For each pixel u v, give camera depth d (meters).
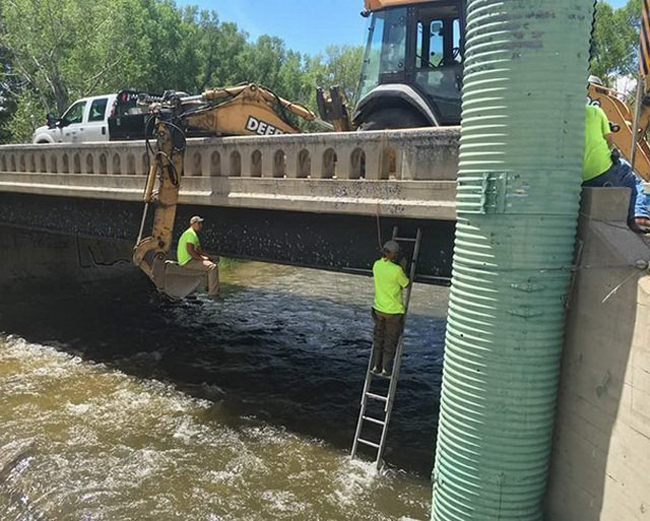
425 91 8.21
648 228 4.37
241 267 22.56
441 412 4.91
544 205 4.25
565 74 4.15
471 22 4.41
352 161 6.96
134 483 7.11
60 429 8.53
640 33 6.71
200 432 8.54
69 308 15.77
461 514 4.68
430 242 6.85
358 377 10.98
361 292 18.38
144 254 8.34
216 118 9.45
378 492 6.98
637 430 3.78
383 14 8.57
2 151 13.55
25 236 16.95
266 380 10.77
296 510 6.62
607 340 4.09
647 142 9.72
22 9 29.89
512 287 4.33
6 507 6.73
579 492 4.36
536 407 4.45
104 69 31.50
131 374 10.97
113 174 10.58
